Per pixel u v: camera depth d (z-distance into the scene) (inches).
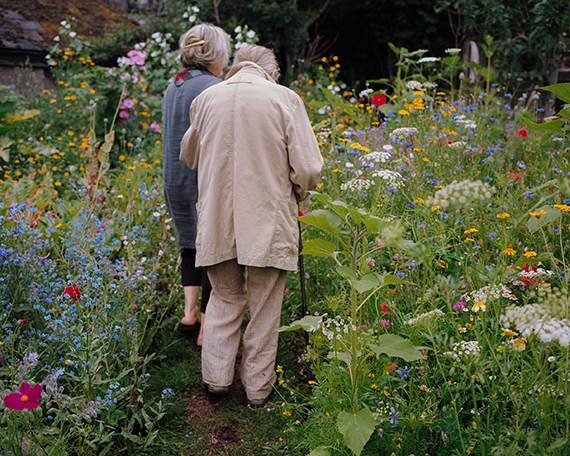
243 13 436.5
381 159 113.4
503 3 269.6
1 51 334.6
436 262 107.7
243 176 98.7
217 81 116.6
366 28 534.9
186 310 126.5
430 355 94.7
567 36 247.0
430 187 136.1
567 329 64.2
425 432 84.4
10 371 88.4
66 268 120.6
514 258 108.3
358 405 85.0
